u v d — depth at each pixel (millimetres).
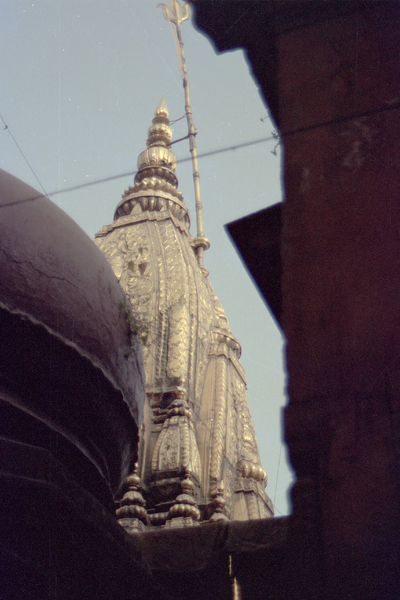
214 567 6223
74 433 6852
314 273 4652
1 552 5402
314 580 3984
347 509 4023
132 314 7910
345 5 5320
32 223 6820
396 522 3898
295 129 5094
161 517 15102
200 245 22391
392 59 5066
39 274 6590
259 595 5895
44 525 5590
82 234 7547
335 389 4305
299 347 4488
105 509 6105
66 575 5680
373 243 4621
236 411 19078
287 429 4305
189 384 18109
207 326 20047
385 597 3742
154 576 6312
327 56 5230
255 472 18062
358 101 5039
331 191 4848
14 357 6270
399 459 4016
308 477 4191
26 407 6355
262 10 5523
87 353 6840
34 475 5676
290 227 4840
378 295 4469
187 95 23922
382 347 4312
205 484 16625
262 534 6172
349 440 4145
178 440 16516
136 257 20703
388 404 4148
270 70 5617
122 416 7445
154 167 23922
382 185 4758
